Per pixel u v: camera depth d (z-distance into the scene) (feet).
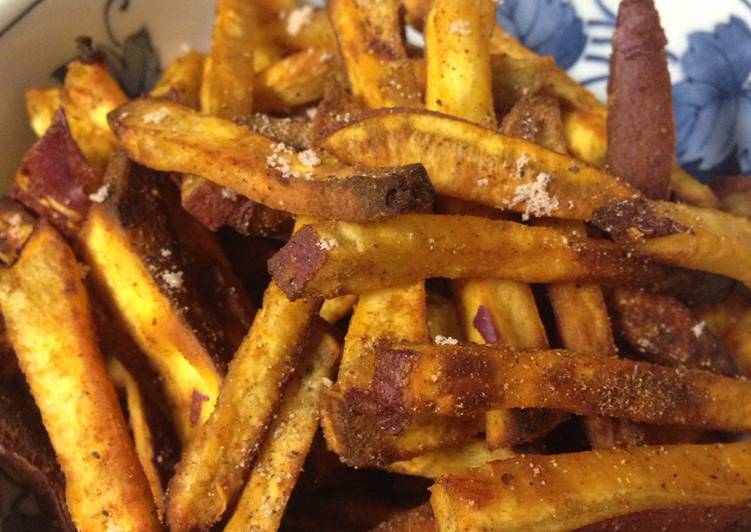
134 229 0.48
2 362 0.51
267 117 0.51
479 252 0.44
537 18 0.68
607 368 0.43
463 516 0.38
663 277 0.49
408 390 0.39
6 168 0.59
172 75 0.59
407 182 0.39
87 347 0.47
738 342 0.55
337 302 0.48
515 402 0.41
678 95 0.65
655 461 0.43
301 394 0.45
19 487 0.52
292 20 0.62
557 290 0.48
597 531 0.40
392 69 0.52
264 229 0.49
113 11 0.62
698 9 0.63
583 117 0.57
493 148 0.45
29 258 0.48
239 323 0.50
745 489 0.43
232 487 0.44
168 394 0.50
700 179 0.64
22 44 0.58
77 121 0.56
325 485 0.52
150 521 0.45
